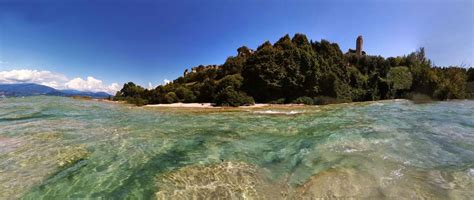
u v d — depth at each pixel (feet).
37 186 13.60
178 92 92.99
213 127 29.45
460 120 31.96
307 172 15.62
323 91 79.77
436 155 18.08
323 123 30.58
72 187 13.65
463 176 14.53
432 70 89.25
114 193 13.05
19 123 31.83
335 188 13.51
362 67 98.99
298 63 81.82
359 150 19.34
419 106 52.65
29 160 17.24
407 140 21.83
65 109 53.67
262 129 27.91
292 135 24.80
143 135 25.35
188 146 21.48
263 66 80.69
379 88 87.56
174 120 35.99
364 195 12.83
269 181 14.61
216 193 13.15
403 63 100.78
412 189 13.20
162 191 13.26
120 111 52.54
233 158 18.38
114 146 21.24
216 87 84.23
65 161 17.35
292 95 81.35
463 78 89.30
